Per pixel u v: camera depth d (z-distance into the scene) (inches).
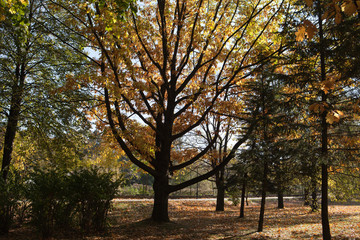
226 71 510.3
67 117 536.7
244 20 458.0
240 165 560.4
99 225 395.2
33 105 555.5
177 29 490.9
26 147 605.0
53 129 550.6
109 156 914.7
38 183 354.3
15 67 579.8
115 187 411.8
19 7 227.0
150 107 485.7
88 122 560.7
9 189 364.2
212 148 774.5
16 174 387.2
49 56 574.2
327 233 364.5
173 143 759.7
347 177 498.6
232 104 478.9
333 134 359.3
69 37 573.9
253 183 540.4
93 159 958.4
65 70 566.6
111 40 358.9
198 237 428.8
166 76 497.4
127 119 490.0
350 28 301.0
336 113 107.2
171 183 1396.4
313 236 417.7
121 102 507.2
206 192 1578.5
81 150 623.5
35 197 345.7
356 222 558.6
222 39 460.8
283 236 432.5
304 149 374.6
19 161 705.6
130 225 490.0
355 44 301.3
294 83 383.9
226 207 1016.9
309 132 400.2
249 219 689.6
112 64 374.9
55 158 558.6
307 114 407.2
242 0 466.6
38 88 558.9
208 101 484.4
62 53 578.6
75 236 360.8
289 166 419.5
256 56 453.4
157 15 493.4
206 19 442.9
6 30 497.7
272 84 480.1
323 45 337.7
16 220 390.6
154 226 485.7
